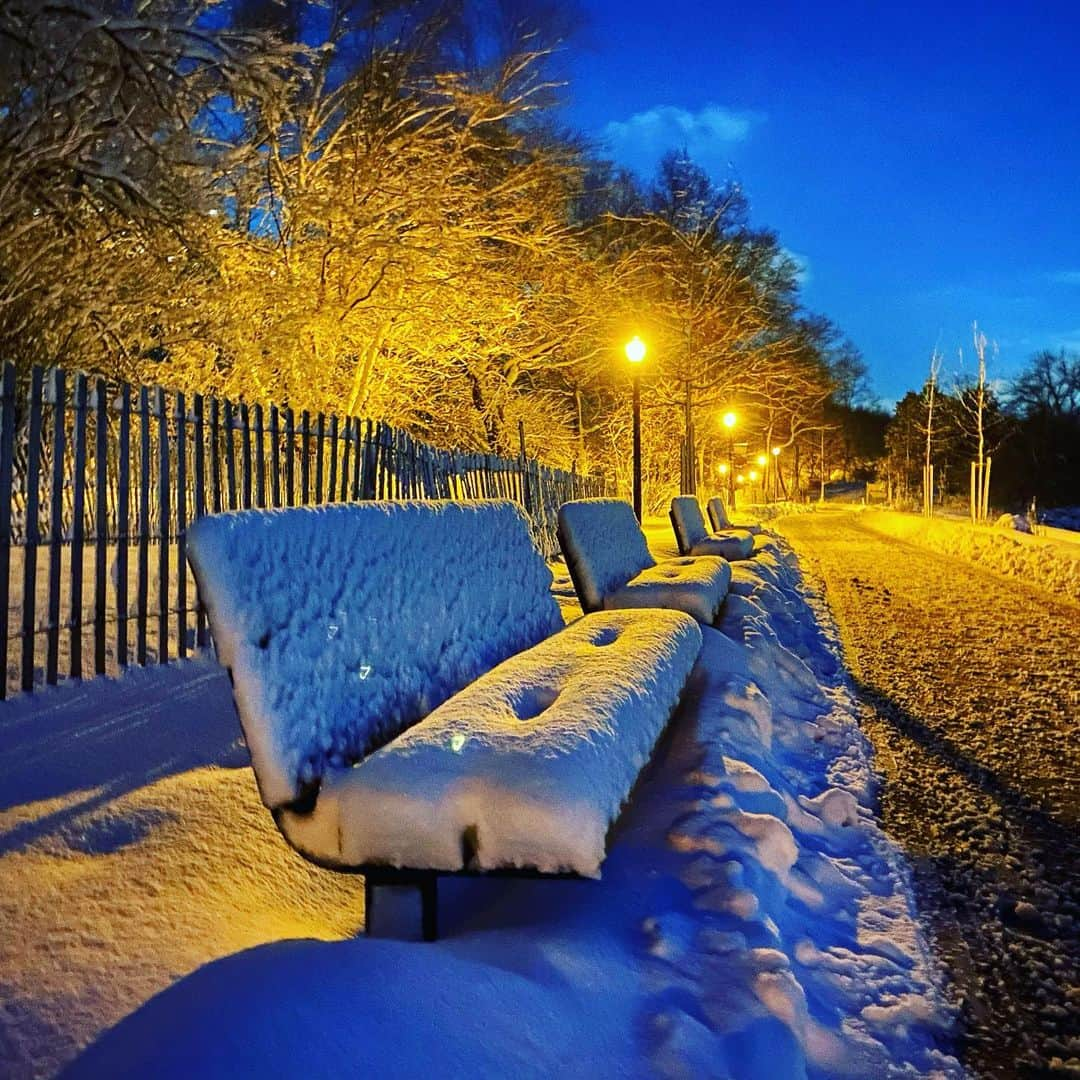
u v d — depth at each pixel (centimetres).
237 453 661
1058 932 339
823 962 296
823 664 816
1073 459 6100
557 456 2725
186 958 216
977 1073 254
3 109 725
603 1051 203
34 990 198
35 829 279
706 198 3133
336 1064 166
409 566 325
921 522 3347
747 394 3703
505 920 262
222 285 1102
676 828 332
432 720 258
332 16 1303
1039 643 973
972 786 501
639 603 621
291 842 229
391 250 1262
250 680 224
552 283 1706
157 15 769
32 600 429
